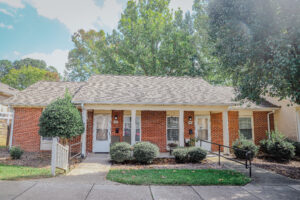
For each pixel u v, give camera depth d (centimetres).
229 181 593
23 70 3412
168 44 1991
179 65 2014
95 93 1066
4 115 1450
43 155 1014
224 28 770
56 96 1205
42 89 1297
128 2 2194
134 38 2053
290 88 646
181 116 1069
